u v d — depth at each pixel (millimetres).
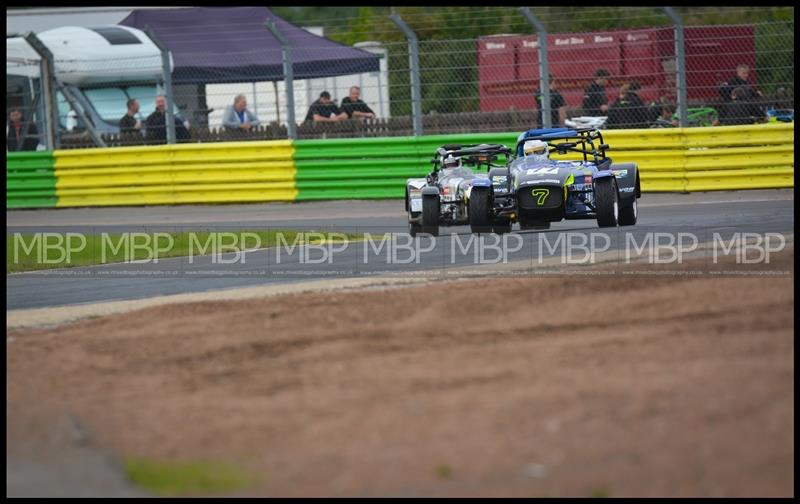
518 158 47688
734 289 29469
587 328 26047
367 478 17359
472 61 70875
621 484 16656
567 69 70000
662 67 68812
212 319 29797
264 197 70000
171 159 71250
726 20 94062
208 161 70688
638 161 65312
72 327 30453
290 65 69188
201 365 24938
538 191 43562
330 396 21734
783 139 63938
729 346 23547
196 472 18016
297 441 19188
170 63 71250
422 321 27828
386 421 19922
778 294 28484
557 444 18250
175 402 22047
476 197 43875
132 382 23844
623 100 66062
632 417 19266
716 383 20875
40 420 21312
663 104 65875
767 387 20484
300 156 69375
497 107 70250
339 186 69125
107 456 19031
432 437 18938
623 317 26891
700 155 64562
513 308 28672
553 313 27859
